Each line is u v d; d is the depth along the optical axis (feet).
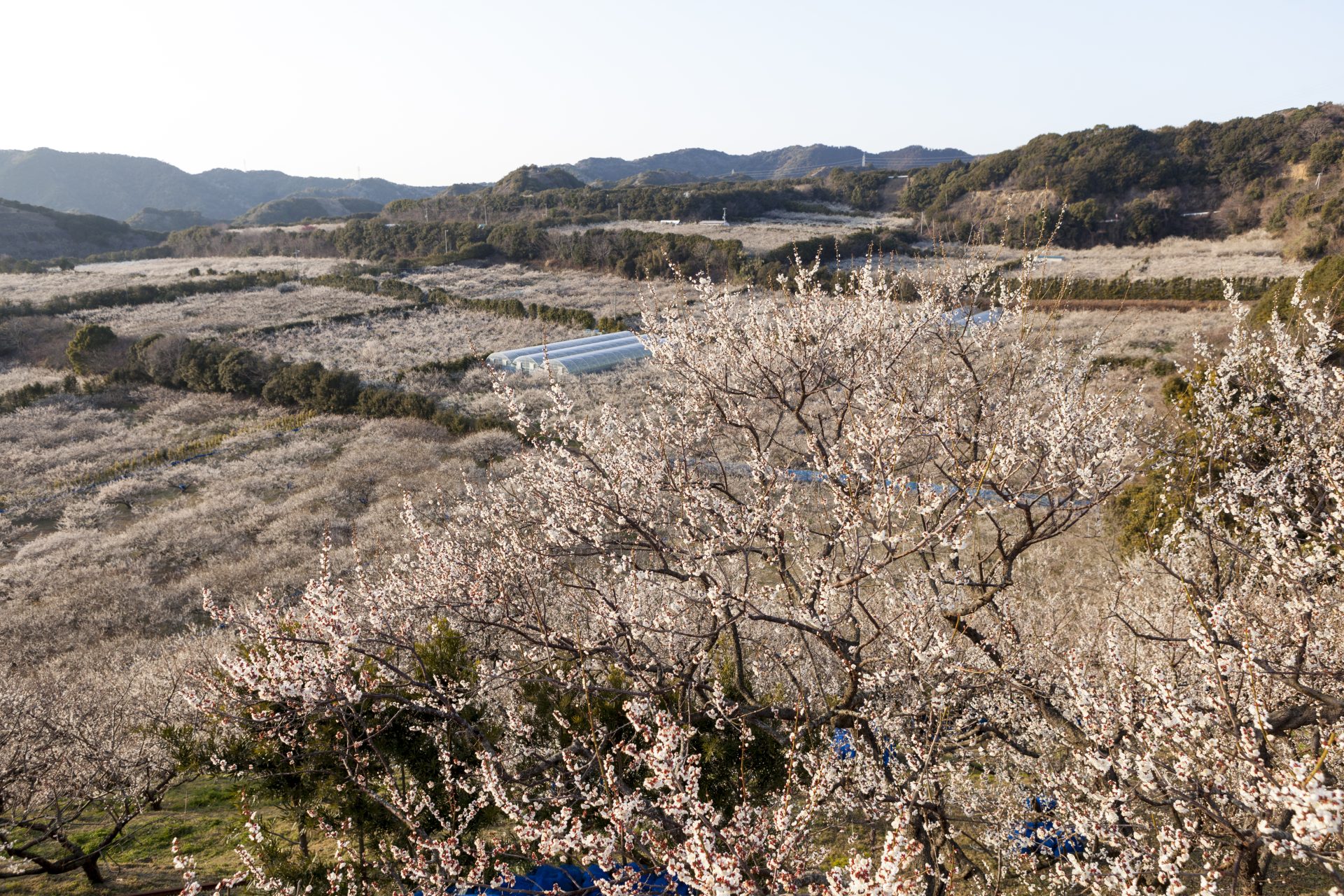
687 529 22.04
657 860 13.92
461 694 21.40
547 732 23.53
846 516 18.83
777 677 27.25
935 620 21.59
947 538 16.90
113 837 29.55
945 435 21.75
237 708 19.89
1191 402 31.81
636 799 14.07
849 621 25.17
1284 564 18.11
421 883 16.69
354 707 21.03
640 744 20.66
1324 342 22.79
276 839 23.34
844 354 26.16
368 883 21.04
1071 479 20.01
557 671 23.44
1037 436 20.93
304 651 18.67
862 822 23.49
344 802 20.99
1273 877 21.93
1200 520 21.86
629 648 20.59
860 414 26.12
